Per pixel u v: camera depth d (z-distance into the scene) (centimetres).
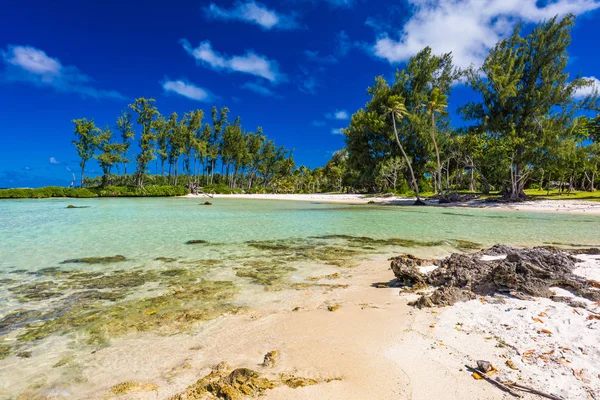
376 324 515
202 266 941
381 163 5400
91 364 416
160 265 950
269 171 9512
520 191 3853
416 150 5431
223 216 2431
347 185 8075
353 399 328
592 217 2433
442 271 698
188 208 3278
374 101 5453
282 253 1126
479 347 417
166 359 427
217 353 440
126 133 6312
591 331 424
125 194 6097
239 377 365
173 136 6931
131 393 351
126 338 489
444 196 4100
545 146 3472
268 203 4397
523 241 1374
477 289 612
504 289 586
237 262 992
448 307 560
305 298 663
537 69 3728
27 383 377
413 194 5394
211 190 7306
